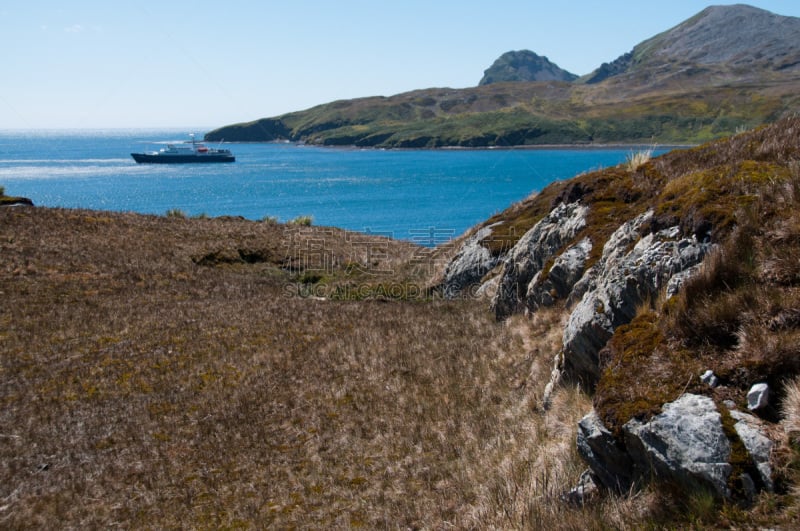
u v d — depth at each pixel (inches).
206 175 6889.8
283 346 629.9
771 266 239.1
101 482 376.2
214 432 441.4
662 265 302.2
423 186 5403.5
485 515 273.6
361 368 561.0
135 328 674.8
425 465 374.3
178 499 358.3
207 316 735.7
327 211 3954.2
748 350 210.7
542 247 597.0
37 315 698.8
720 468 182.9
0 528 327.0
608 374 246.8
